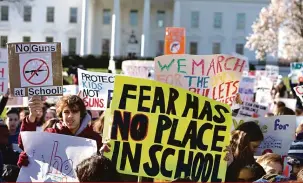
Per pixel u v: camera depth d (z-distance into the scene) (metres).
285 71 79.31
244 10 97.44
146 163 6.21
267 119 8.77
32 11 95.56
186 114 6.28
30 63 7.65
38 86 7.67
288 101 15.45
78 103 6.95
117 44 86.94
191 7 97.25
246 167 6.70
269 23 78.75
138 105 6.27
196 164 6.25
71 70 35.69
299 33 73.62
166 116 6.27
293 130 8.73
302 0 71.81
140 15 97.38
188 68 8.37
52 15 96.12
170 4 97.00
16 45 7.65
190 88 8.40
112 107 6.27
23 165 6.18
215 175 6.26
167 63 8.36
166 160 6.23
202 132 6.28
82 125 7.04
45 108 10.80
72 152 6.19
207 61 8.39
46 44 7.70
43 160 6.20
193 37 97.44
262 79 22.36
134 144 6.22
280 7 75.00
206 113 6.29
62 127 7.00
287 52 76.31
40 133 6.21
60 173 6.17
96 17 96.88
